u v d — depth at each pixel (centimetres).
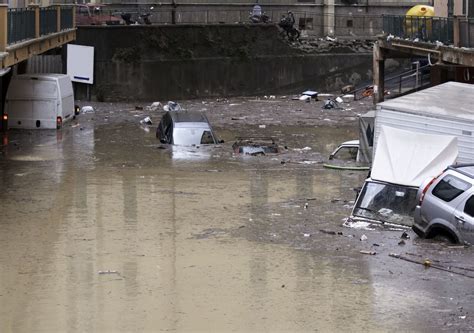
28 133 4928
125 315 1933
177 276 2227
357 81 7581
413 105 3012
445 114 2839
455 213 2495
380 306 1986
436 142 2816
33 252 2450
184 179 3622
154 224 2803
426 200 2569
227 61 7181
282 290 2108
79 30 6625
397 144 2861
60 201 3156
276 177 3681
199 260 2377
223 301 2030
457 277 2198
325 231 2678
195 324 1878
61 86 5141
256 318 1914
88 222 2827
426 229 2569
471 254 2400
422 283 2152
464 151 2795
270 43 7325
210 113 6166
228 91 7225
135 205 3094
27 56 4438
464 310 1955
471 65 4131
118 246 2522
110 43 6719
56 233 2675
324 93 7494
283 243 2555
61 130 5069
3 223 2805
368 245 2509
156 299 2044
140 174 3731
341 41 7712
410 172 2783
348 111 6322
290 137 5000
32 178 3612
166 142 4603
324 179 3634
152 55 6881
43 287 2130
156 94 6919
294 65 7406
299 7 8138
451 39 4466
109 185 3472
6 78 5103
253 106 6631
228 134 5091
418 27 5053
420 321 1888
